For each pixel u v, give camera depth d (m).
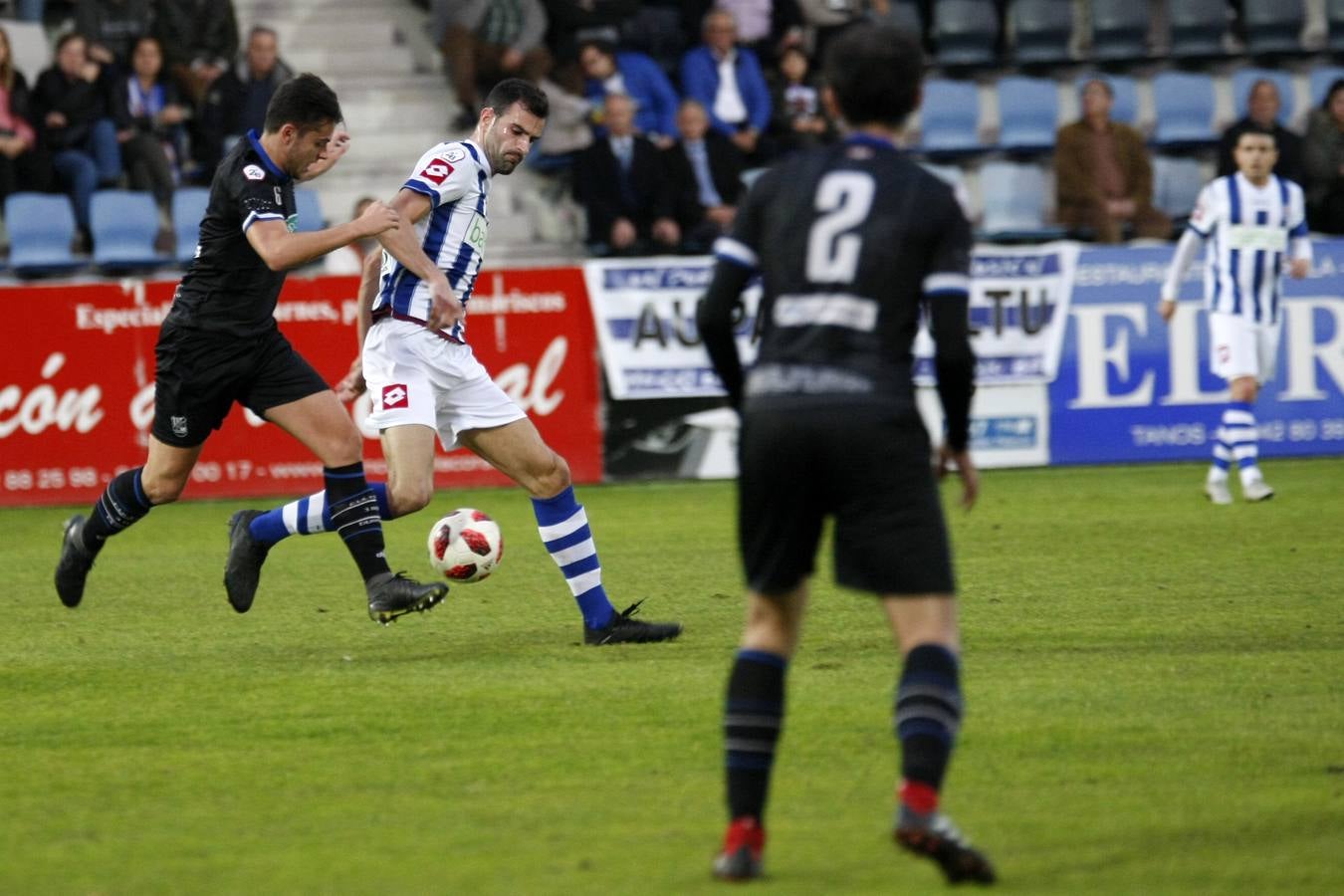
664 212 51.09
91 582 30.64
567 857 13.75
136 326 42.97
